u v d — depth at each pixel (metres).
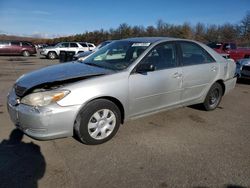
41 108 3.40
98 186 2.95
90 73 3.93
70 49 23.42
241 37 51.81
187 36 60.19
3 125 4.58
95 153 3.66
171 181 3.08
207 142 4.12
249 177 3.19
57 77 3.81
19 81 3.97
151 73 4.29
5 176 3.09
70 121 3.55
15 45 25.33
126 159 3.53
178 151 3.79
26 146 3.81
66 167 3.30
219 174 3.24
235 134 4.48
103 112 3.86
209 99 5.51
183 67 4.79
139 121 4.90
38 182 2.99
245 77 9.04
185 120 5.05
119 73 3.97
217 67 5.43
